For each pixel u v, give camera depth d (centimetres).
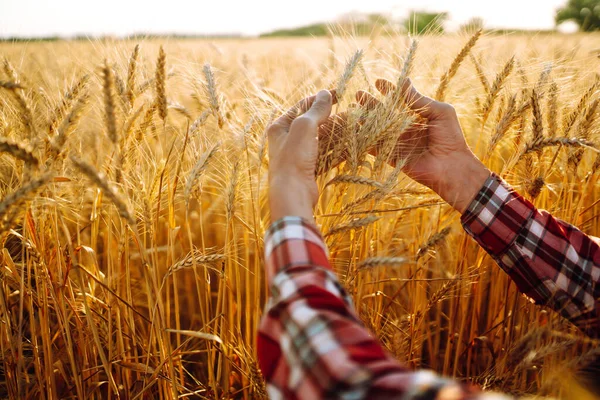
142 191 183
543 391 153
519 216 152
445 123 166
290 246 95
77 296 217
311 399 65
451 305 221
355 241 188
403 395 58
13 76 181
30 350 227
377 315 205
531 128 221
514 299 225
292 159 120
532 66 240
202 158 178
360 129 173
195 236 308
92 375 192
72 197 195
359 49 189
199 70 235
